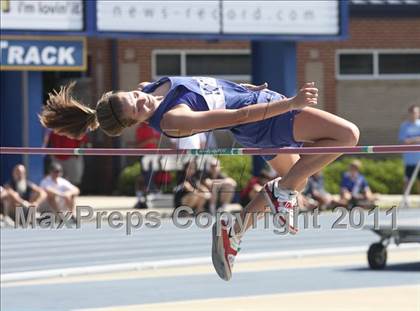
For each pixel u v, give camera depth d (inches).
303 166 507.8
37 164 1558.8
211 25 1569.9
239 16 1582.2
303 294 905.5
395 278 992.9
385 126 2116.1
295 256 1160.8
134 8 1529.3
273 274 1035.9
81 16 1507.1
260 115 484.4
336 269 1066.1
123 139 1882.4
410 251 1207.6
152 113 506.6
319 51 2082.9
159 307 848.3
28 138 1546.5
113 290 948.0
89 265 1107.9
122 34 1525.6
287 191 509.7
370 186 1859.0
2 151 592.7
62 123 542.3
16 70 1525.6
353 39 2098.9
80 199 1756.9
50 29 1493.6
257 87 520.7
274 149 490.9
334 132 499.2
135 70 1988.2
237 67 2055.9
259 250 1205.1
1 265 1117.7
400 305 839.7
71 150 576.7
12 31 1476.4
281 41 1627.7
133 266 1084.5
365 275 1016.2
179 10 1552.7
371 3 2063.2
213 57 2046.0
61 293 933.2
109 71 1964.8
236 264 1115.9
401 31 2113.7
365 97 2106.3
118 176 1899.6
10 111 1574.8
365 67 2107.5
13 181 1448.1
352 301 863.1
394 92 2117.4
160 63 2010.3
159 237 1362.0
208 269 1083.9
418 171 1643.7
